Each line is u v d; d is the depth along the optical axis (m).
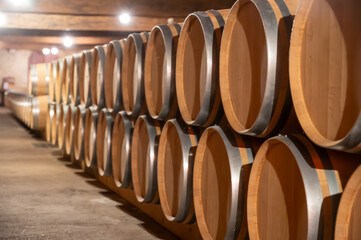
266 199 2.59
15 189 5.93
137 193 4.61
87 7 9.98
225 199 3.03
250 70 2.80
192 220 3.64
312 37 2.22
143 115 4.46
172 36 3.91
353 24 1.99
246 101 2.85
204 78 3.34
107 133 5.45
